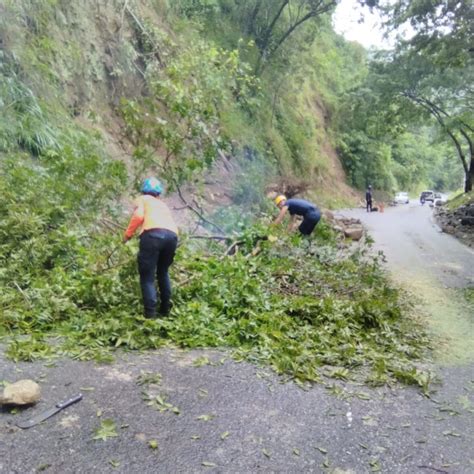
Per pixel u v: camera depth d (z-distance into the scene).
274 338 4.77
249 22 25.70
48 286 4.98
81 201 6.65
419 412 3.53
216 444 2.88
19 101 9.26
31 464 2.53
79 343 4.23
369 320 5.57
